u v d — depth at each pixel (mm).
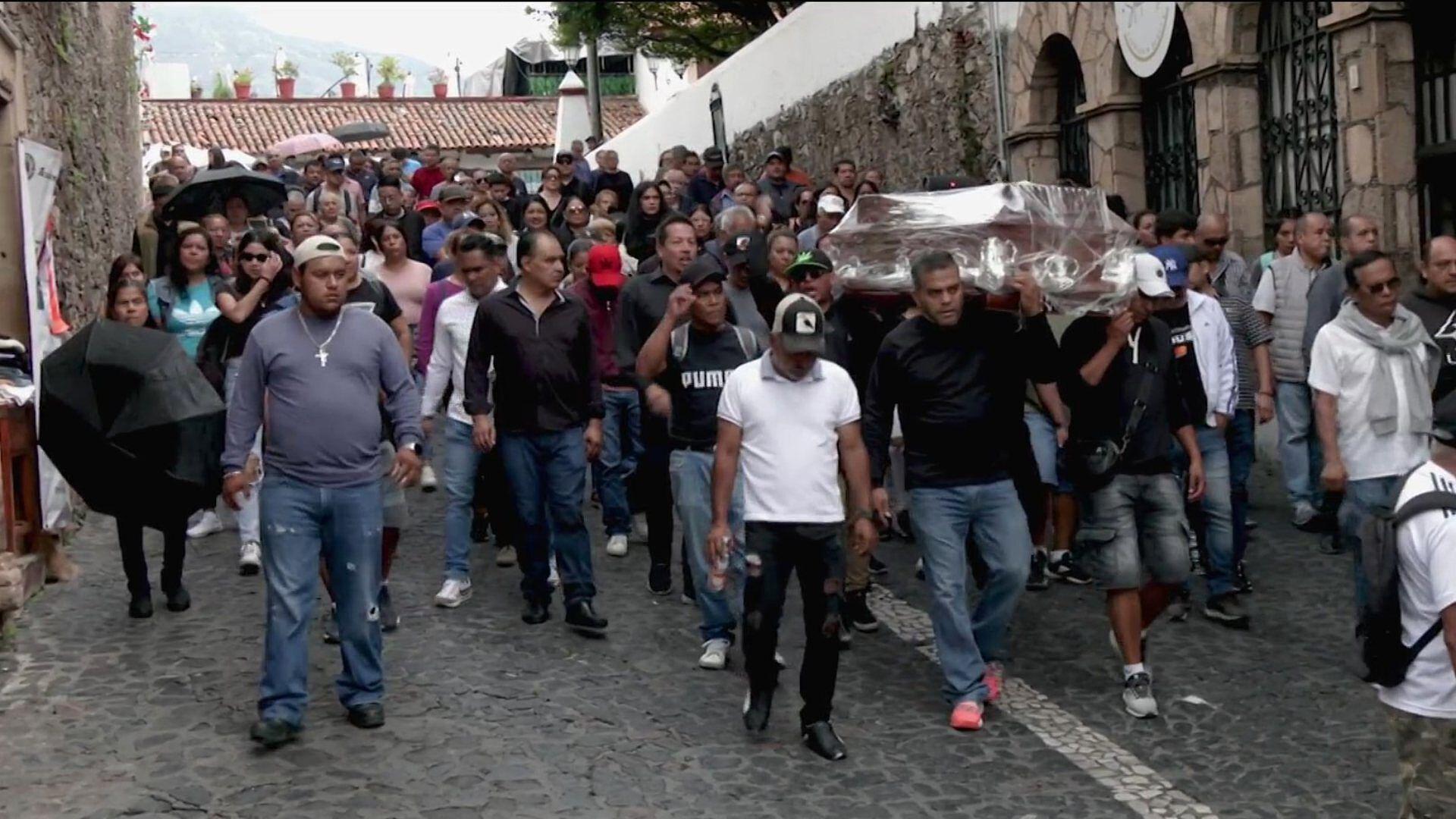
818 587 5578
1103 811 5102
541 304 6922
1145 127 12219
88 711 5961
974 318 5914
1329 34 9906
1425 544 4000
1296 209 10516
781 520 5555
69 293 10750
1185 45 11625
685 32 18016
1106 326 6023
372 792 5160
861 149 15094
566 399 6926
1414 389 6445
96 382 6848
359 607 5734
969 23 13289
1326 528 8742
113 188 13781
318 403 5617
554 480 6938
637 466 8148
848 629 6992
